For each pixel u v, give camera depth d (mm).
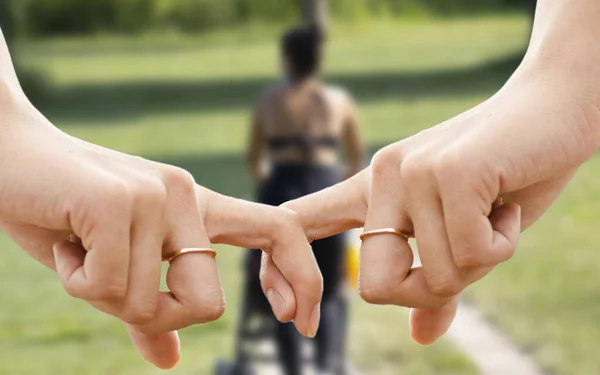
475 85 24359
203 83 27656
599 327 6148
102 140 17281
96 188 1006
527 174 1048
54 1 46531
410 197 1068
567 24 1098
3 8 26000
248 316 5176
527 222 1182
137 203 1027
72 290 1029
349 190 1187
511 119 1057
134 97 24656
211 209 1173
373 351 5930
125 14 47344
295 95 5227
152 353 1186
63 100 24312
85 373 5777
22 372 5824
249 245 1181
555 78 1079
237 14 48156
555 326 6219
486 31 43469
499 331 6176
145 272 1043
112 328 6719
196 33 47594
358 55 34812
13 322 6918
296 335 5043
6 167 1025
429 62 30766
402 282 1095
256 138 5238
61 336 6543
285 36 5219
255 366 5758
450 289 1071
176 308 1077
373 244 1098
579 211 9781
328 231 1187
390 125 17812
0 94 1065
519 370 5520
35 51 40625
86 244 1017
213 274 1086
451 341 6043
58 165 1023
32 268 8625
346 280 5090
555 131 1053
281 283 1190
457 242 1044
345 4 49188
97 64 35094
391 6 50875
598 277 7281
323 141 5184
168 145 16328
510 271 7598
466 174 1031
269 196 5137
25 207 1020
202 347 6164
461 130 1069
